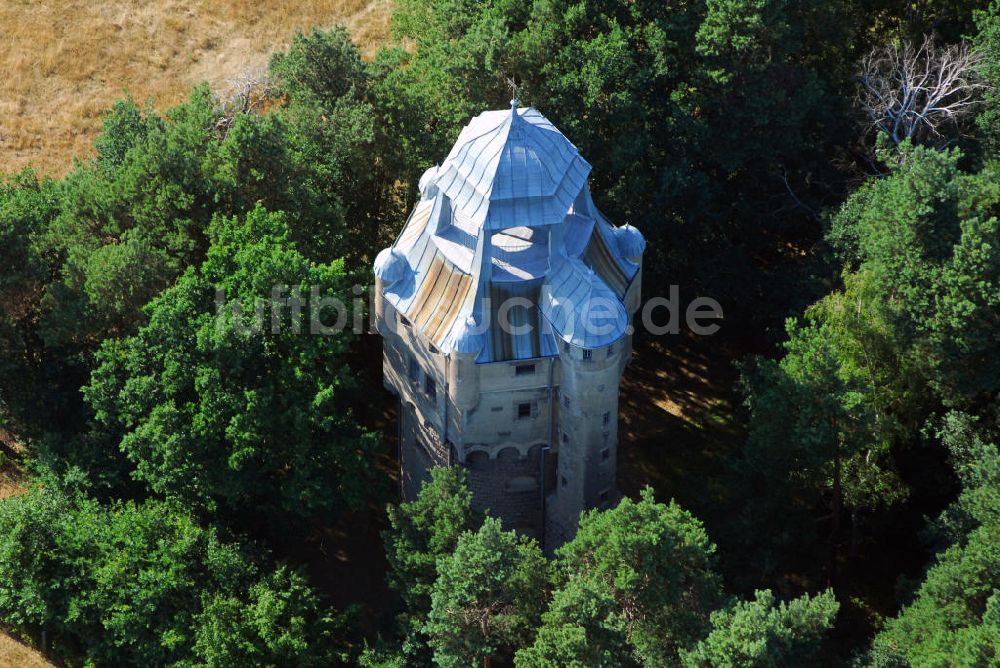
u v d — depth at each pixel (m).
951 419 174.75
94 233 198.50
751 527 175.50
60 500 178.25
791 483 175.38
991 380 176.50
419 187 185.88
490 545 152.50
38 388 198.62
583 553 156.12
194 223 190.75
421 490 174.38
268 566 181.50
